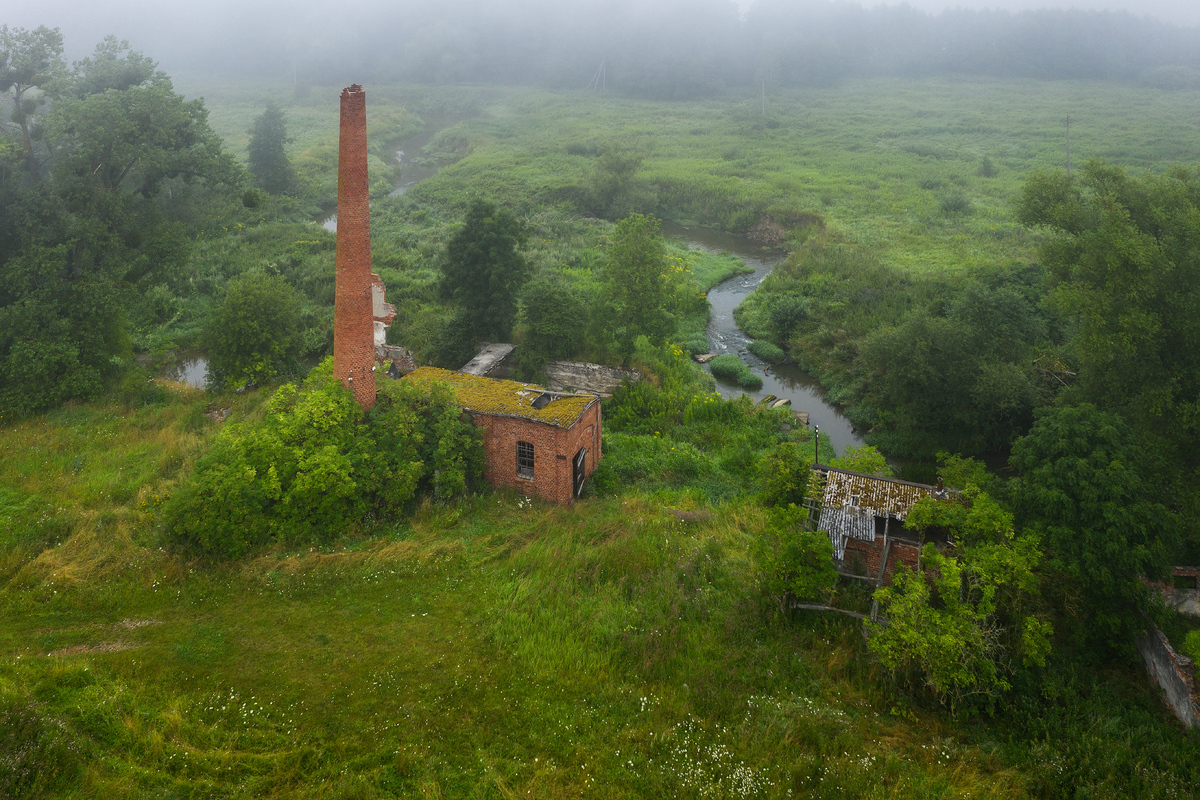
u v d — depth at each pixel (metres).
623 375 36.72
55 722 13.64
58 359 32.12
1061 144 93.19
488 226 38.56
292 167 82.94
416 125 138.00
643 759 14.52
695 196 82.81
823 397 39.72
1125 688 17.06
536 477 25.44
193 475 22.50
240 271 55.44
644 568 21.27
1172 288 23.14
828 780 14.16
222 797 13.08
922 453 32.31
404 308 48.00
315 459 21.94
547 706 15.99
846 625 18.94
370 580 20.58
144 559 20.45
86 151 34.38
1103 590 17.19
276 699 15.91
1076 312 25.00
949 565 16.64
